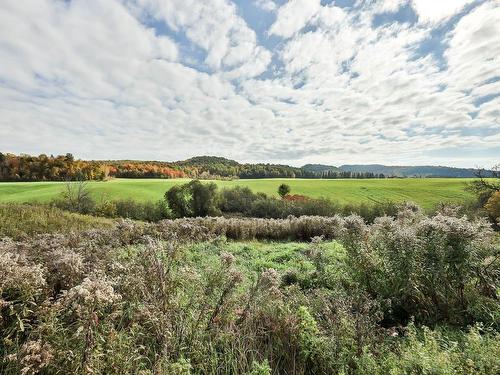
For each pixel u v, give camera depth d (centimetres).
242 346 349
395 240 497
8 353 281
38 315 303
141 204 4231
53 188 5669
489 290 468
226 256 459
